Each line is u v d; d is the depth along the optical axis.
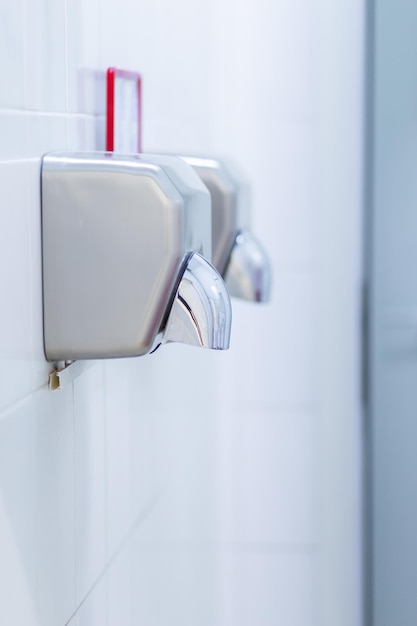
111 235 0.70
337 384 1.71
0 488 0.62
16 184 0.64
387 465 1.65
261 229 1.69
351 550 1.73
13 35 0.63
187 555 1.47
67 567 0.81
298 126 1.68
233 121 1.68
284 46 1.66
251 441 1.72
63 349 0.72
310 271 1.70
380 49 1.59
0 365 0.61
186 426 1.45
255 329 1.71
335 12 1.65
